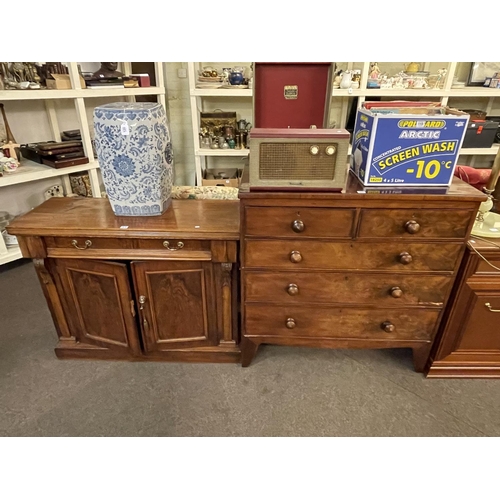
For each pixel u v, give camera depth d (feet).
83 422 4.90
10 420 4.91
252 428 4.85
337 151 4.15
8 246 8.35
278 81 5.03
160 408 5.12
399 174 4.41
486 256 4.76
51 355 6.01
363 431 4.82
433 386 5.52
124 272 5.02
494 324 5.26
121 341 5.67
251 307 5.27
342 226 4.57
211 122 10.69
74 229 4.83
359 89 9.41
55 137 9.55
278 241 4.71
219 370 5.77
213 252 4.93
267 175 4.31
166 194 5.38
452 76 9.42
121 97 11.11
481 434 4.80
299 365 5.90
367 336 5.44
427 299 5.08
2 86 7.34
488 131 9.99
